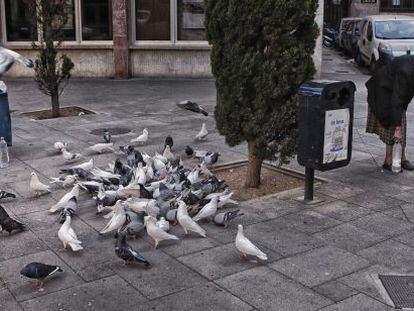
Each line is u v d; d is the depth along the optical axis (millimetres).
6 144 7496
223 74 6062
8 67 8383
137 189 5836
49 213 5840
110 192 5844
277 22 5730
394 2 28891
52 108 10680
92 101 12273
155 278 4570
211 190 5980
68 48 15344
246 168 7223
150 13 15352
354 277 4578
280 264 4770
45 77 10469
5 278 4590
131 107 11523
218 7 5883
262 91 5941
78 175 6547
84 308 4195
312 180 6008
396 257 4895
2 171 7160
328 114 5730
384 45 16141
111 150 7977
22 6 15258
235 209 5867
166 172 6441
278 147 6203
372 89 6930
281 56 5871
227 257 4891
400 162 6984
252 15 5715
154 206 5484
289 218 5660
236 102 6094
